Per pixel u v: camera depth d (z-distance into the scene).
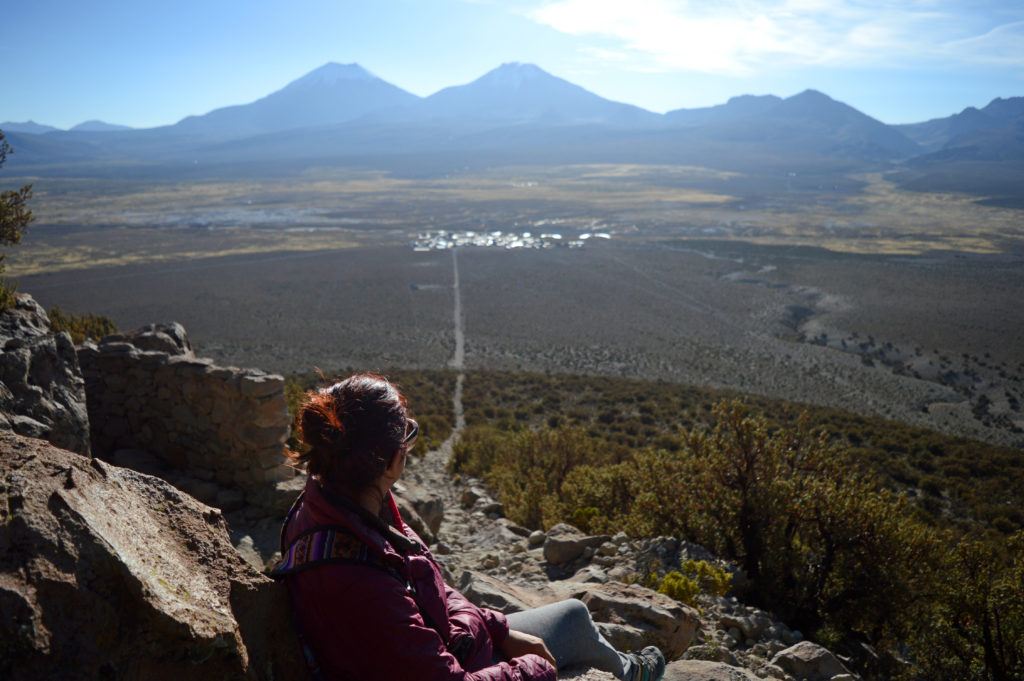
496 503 14.52
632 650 5.21
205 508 1.89
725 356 102.69
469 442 24.70
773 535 9.79
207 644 1.44
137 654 1.35
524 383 72.50
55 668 1.21
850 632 9.66
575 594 6.16
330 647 1.75
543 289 163.12
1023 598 8.47
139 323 128.88
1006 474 39.47
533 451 18.77
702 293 159.25
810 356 104.00
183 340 10.54
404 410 1.98
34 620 1.19
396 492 9.67
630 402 63.47
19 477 1.38
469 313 135.75
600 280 175.62
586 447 19.02
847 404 80.00
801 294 158.88
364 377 1.98
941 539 10.02
